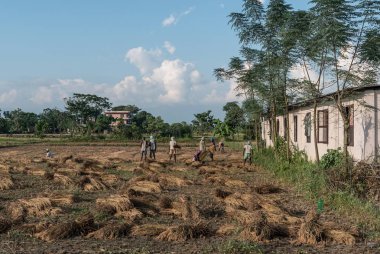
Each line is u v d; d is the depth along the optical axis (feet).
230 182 54.95
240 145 153.69
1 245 27.91
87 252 26.27
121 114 437.17
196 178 63.21
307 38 57.98
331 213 37.86
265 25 70.64
